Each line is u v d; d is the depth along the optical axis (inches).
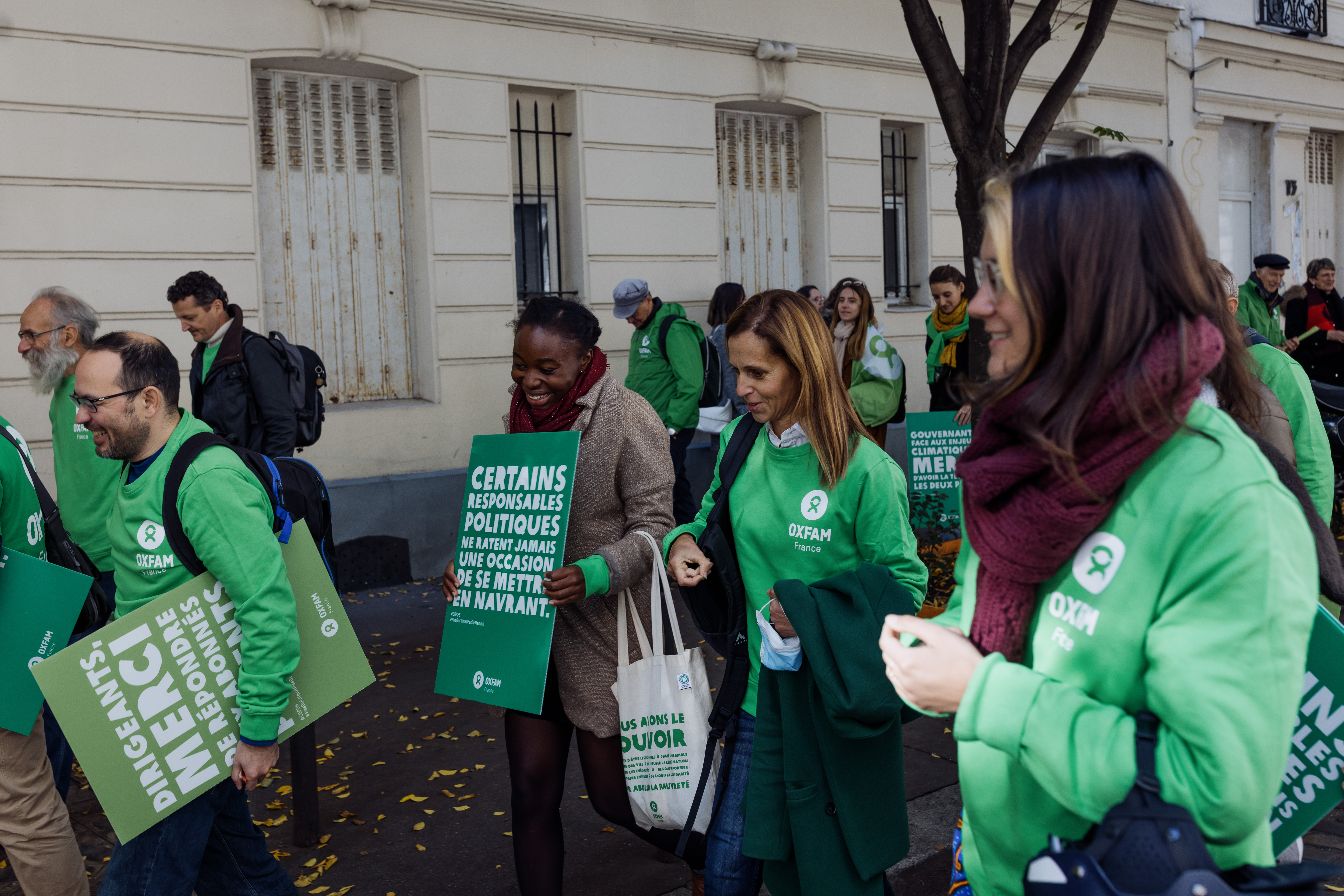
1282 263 378.9
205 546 93.7
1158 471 46.6
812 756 88.6
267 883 108.7
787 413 93.4
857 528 91.6
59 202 243.9
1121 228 45.6
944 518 259.4
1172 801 44.3
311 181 289.3
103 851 145.6
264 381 199.9
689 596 99.7
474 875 137.7
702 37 344.5
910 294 426.0
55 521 122.7
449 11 294.8
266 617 93.7
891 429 407.2
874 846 87.7
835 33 378.6
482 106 303.1
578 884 134.0
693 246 349.4
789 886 92.9
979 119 214.2
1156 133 490.3
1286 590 43.8
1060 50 443.2
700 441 347.6
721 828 96.0
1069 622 49.0
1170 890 42.7
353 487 281.4
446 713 195.9
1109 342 45.0
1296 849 85.8
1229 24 508.1
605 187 329.4
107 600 140.2
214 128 262.8
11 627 107.4
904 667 53.1
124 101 250.4
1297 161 565.0
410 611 263.9
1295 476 66.5
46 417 243.6
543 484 105.8
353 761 175.2
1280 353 142.6
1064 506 47.1
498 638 106.7
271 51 269.3
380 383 302.2
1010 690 48.6
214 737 95.7
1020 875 54.9
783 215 388.2
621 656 103.7
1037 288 46.9
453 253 301.0
